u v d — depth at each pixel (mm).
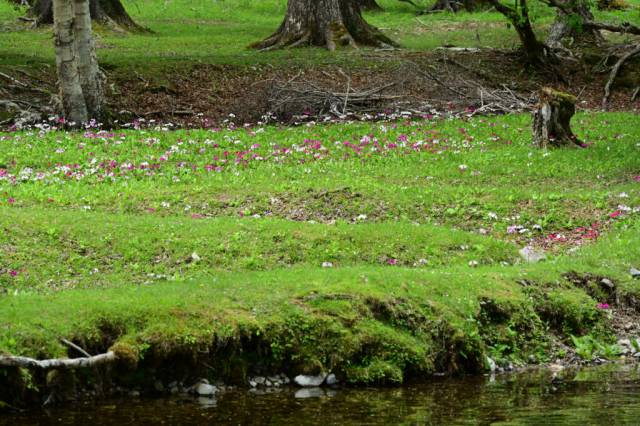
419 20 46344
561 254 15328
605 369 11898
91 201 17062
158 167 20266
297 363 10766
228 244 14398
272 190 18203
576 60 35688
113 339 10164
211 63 31344
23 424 8734
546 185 19875
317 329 10977
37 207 16359
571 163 21719
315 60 32938
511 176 20547
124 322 10258
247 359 10672
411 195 18000
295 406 9648
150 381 10094
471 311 12094
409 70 31281
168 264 13734
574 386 10781
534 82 33375
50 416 9016
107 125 25688
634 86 33625
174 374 10242
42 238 13992
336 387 10633
